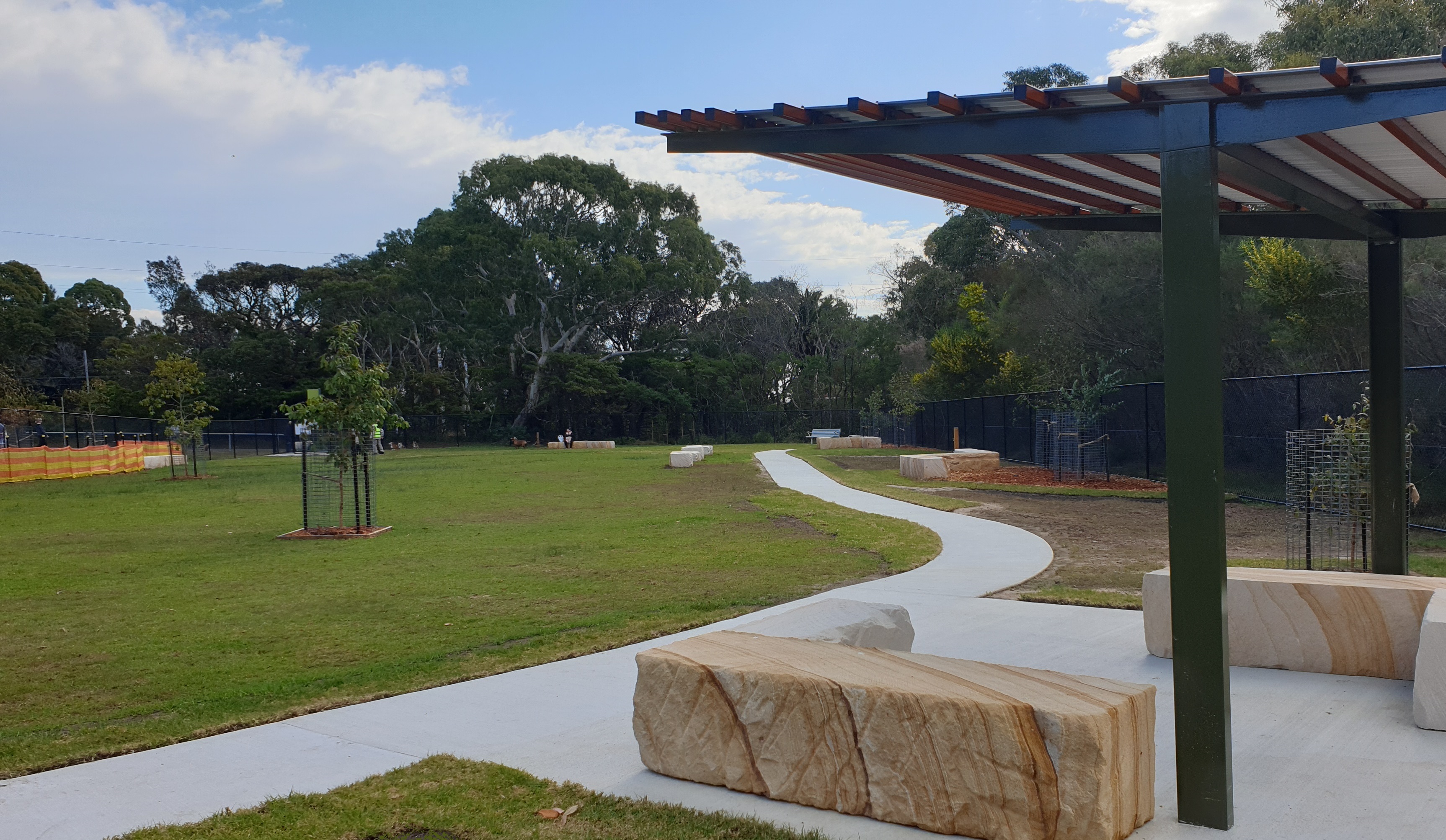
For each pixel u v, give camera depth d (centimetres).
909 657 468
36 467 3284
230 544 1488
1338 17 2750
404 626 859
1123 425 2572
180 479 3167
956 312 5944
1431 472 1480
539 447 5959
